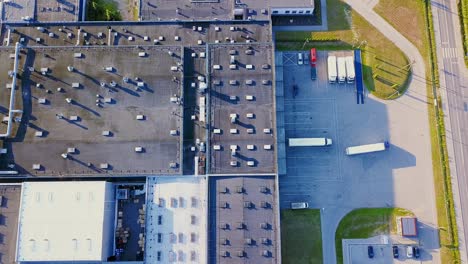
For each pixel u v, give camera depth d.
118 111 82.69
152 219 80.94
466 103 93.12
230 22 90.06
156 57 85.00
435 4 97.25
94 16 95.94
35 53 84.56
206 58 85.06
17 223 78.31
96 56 84.69
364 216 88.38
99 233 75.31
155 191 81.94
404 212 88.44
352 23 97.00
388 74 94.38
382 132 92.12
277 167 80.50
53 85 83.38
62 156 80.56
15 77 82.94
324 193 89.44
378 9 97.12
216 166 80.69
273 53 85.00
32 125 81.94
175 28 89.81
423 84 94.12
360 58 95.12
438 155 90.88
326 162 90.69
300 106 93.12
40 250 74.69
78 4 91.50
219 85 84.00
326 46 96.00
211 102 83.38
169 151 81.25
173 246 80.06
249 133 82.12
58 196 76.75
